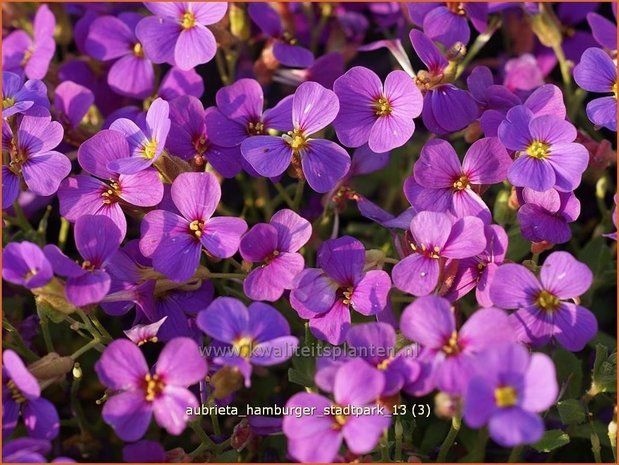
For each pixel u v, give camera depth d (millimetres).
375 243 262
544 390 163
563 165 202
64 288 191
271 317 183
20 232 248
